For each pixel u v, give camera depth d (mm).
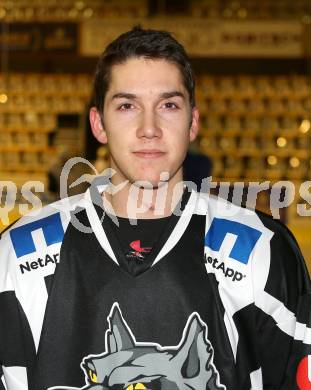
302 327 1738
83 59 13305
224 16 12922
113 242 1704
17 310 1703
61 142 12586
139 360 1637
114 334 1643
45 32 12789
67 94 12664
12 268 1721
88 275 1679
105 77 1695
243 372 1663
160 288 1662
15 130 12484
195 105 1800
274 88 12594
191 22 12641
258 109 12508
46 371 1642
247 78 12680
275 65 13039
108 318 1646
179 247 1714
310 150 12148
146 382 1633
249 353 1678
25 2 12883
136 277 1664
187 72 1693
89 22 12680
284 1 12945
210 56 12750
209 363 1642
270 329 1707
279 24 12617
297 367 1734
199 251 1714
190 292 1667
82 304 1663
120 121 1663
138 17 12781
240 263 1712
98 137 1812
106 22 12641
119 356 1638
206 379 1638
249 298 1694
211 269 1698
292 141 12281
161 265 1682
